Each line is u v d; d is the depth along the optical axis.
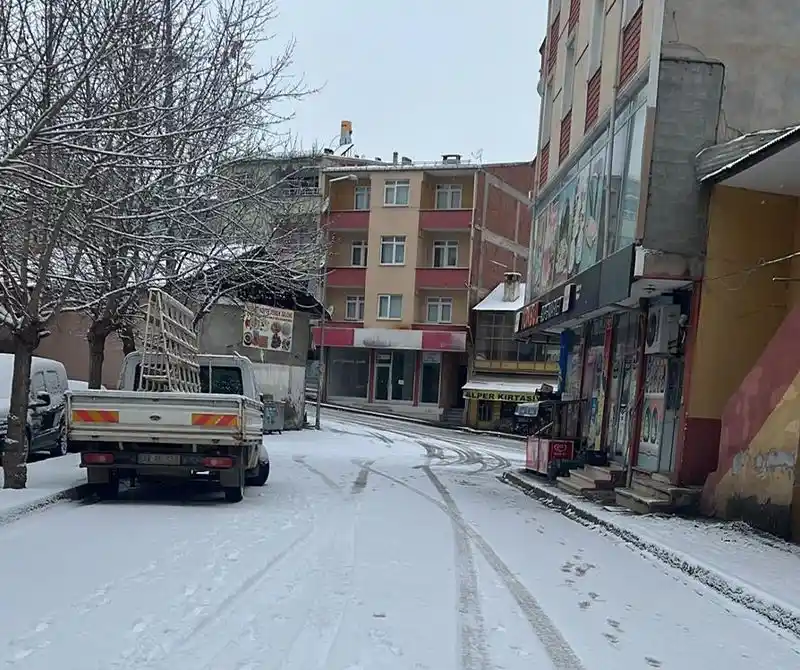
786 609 6.16
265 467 13.21
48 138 9.73
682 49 11.45
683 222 11.26
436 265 44.78
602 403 15.89
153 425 10.22
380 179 44.53
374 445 25.75
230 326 28.06
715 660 5.20
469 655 4.90
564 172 17.45
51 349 30.39
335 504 11.30
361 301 45.50
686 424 11.16
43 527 8.51
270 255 17.52
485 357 43.16
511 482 16.67
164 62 11.70
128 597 5.80
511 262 48.03
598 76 15.01
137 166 10.47
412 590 6.43
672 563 8.14
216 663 4.49
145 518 9.34
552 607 6.24
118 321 15.60
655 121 11.38
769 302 11.20
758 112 11.48
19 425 10.77
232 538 8.24
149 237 12.36
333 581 6.57
